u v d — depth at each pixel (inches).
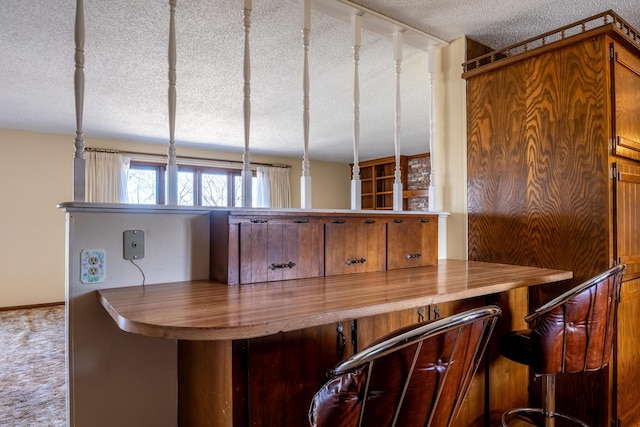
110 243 51.2
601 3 78.1
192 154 237.9
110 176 209.2
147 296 45.9
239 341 39.9
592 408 70.6
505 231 81.6
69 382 48.5
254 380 41.0
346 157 283.7
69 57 105.3
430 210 92.2
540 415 76.4
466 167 89.7
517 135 79.4
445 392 32.3
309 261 61.6
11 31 90.6
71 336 48.6
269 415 42.1
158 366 54.2
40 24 87.4
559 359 53.7
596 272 67.4
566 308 53.1
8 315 175.3
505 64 80.9
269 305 41.0
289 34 93.3
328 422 30.3
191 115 163.2
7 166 187.3
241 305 41.0
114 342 51.1
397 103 85.8
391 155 267.7
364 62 110.2
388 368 29.5
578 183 70.0
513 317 72.8
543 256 75.2
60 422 81.4
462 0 77.4
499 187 82.8
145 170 226.5
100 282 50.4
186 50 101.4
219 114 161.9
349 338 49.3
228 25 88.7
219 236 56.2
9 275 186.9
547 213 74.5
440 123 96.0
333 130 193.3
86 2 78.5
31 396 93.9
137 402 52.7
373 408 29.9
